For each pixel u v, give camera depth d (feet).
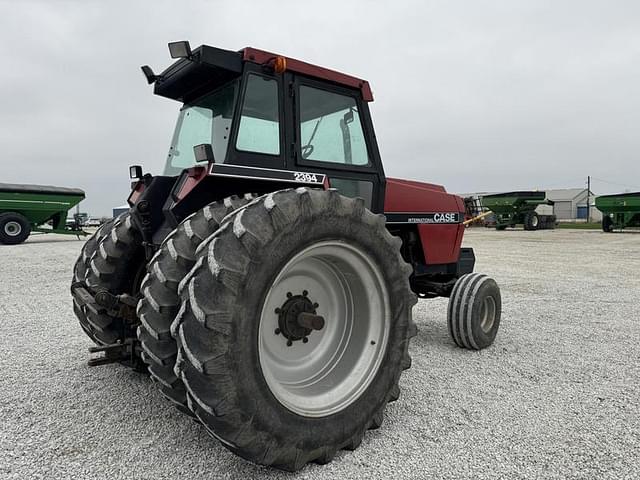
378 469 6.41
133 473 6.28
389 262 7.52
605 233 68.74
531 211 82.02
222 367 5.48
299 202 6.37
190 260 6.48
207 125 9.01
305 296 7.48
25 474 6.25
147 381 9.79
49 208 50.96
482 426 7.68
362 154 10.36
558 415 8.07
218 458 6.68
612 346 12.41
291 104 8.86
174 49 7.72
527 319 15.65
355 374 7.29
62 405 8.55
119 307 8.14
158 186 9.04
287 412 6.12
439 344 12.82
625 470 6.31
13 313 16.75
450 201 13.76
